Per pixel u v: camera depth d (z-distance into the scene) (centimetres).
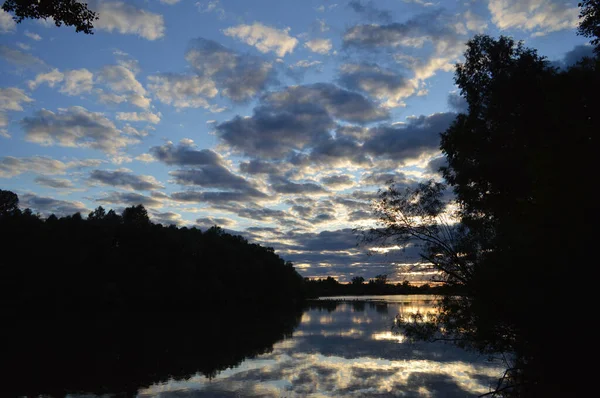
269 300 13312
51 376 2597
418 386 2270
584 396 993
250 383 2394
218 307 10575
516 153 1283
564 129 984
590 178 849
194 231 11506
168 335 4562
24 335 4509
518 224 1058
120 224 9356
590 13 1263
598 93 972
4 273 6912
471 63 1520
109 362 3014
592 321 918
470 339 1334
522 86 1283
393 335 4331
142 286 8462
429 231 1423
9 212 8519
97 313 7706
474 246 1303
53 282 7312
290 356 3203
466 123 1446
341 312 8562
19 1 975
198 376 2575
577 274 888
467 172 1366
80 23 1028
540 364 1113
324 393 2184
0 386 2367
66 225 8219
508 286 1101
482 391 2148
